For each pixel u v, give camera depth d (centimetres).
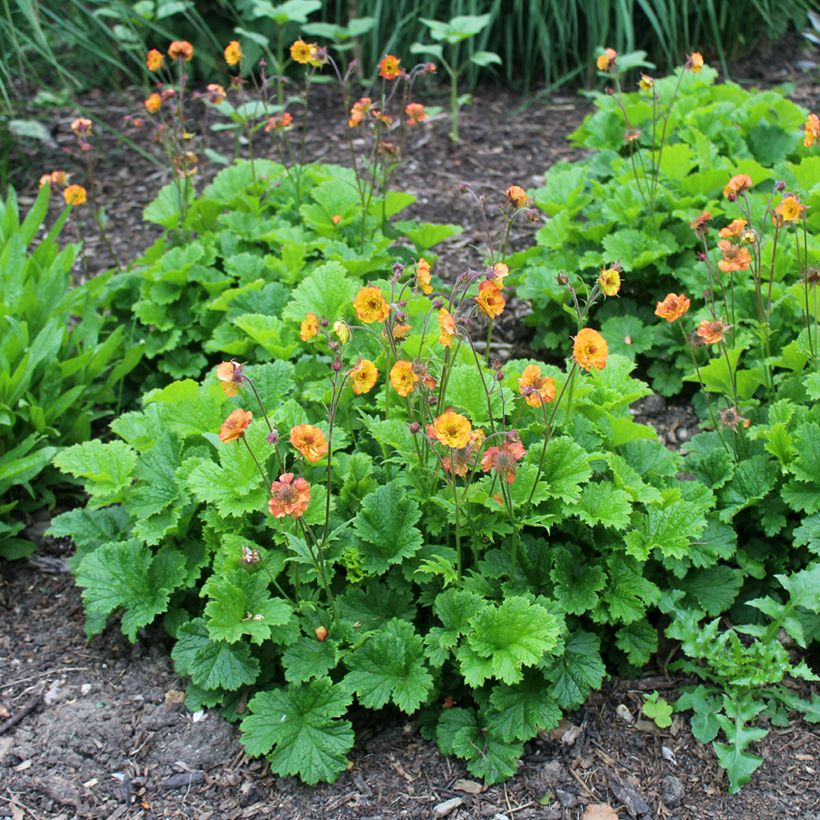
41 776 145
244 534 154
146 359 197
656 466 161
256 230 204
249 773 144
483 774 141
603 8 278
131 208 245
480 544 150
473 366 160
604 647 153
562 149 261
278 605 145
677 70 240
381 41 294
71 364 181
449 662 148
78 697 153
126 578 153
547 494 148
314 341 175
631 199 202
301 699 144
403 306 151
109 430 191
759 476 158
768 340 176
